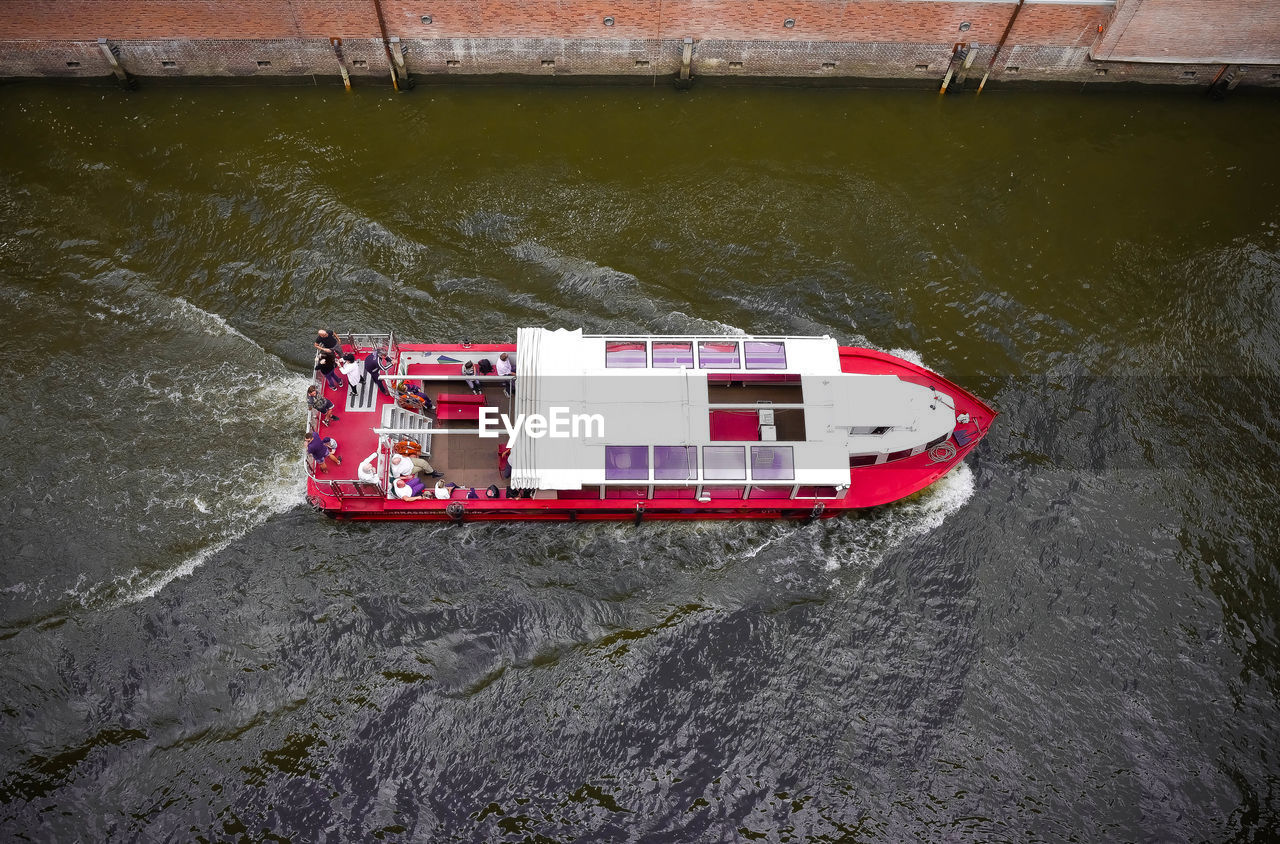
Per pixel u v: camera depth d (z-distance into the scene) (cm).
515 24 3747
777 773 2453
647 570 2752
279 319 3241
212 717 2489
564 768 2444
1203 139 3859
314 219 3475
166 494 2847
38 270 3316
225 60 3838
